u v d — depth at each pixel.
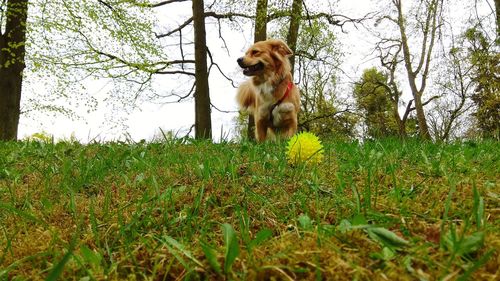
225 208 0.52
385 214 0.43
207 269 0.32
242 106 2.19
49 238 0.43
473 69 5.88
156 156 0.92
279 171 0.69
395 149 0.99
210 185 0.60
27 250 0.40
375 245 0.34
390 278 0.29
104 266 0.34
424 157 0.77
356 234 0.36
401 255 0.32
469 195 0.51
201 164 0.76
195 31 3.60
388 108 8.34
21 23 3.15
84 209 0.55
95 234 0.41
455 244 0.31
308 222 0.40
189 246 0.37
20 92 3.28
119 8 3.64
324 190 0.57
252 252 0.34
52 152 1.06
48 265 0.36
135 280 0.33
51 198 0.63
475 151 0.93
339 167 0.74
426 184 0.59
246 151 0.99
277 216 0.48
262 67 1.90
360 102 7.83
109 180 0.74
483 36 4.70
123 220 0.48
